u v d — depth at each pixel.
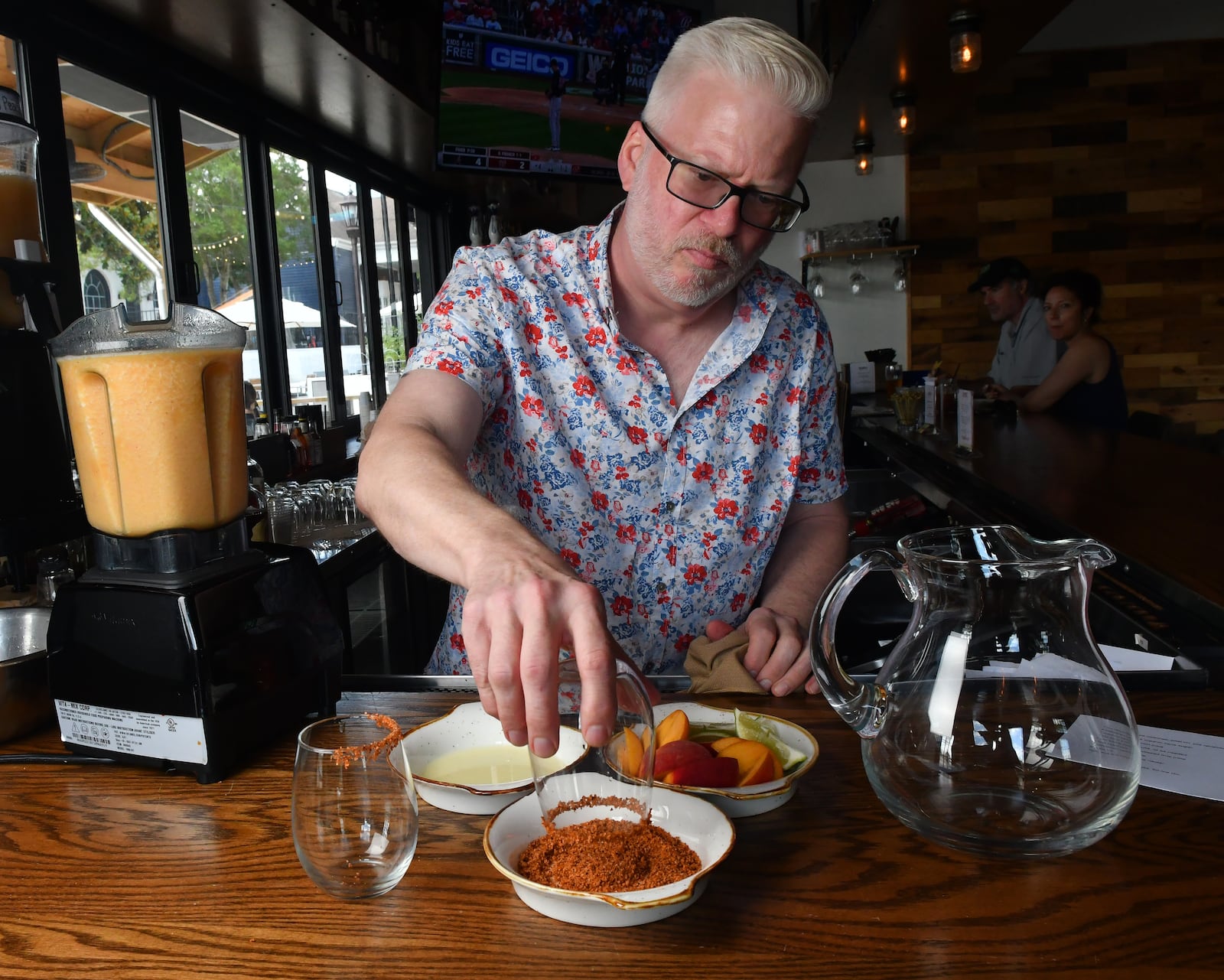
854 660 1.69
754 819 0.84
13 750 1.05
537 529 1.41
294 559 1.08
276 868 0.78
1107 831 0.73
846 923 0.68
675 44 1.22
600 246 1.35
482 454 1.41
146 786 0.95
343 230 4.61
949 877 0.74
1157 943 0.65
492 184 5.48
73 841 0.84
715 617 1.48
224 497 1.00
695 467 1.39
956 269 6.59
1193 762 0.92
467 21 3.66
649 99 1.25
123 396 0.93
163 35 2.85
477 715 0.99
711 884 0.74
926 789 0.73
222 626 0.96
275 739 1.05
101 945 0.68
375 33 3.35
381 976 0.64
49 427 1.22
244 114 3.54
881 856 0.77
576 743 0.88
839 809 0.86
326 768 0.72
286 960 0.66
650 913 0.68
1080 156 6.38
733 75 1.13
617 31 3.98
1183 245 6.38
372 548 2.84
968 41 3.45
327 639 1.11
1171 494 2.33
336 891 0.73
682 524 1.42
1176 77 6.24
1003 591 0.73
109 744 0.99
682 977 0.63
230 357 0.99
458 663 1.51
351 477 3.70
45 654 1.10
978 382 5.34
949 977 0.62
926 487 3.09
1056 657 0.73
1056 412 4.46
